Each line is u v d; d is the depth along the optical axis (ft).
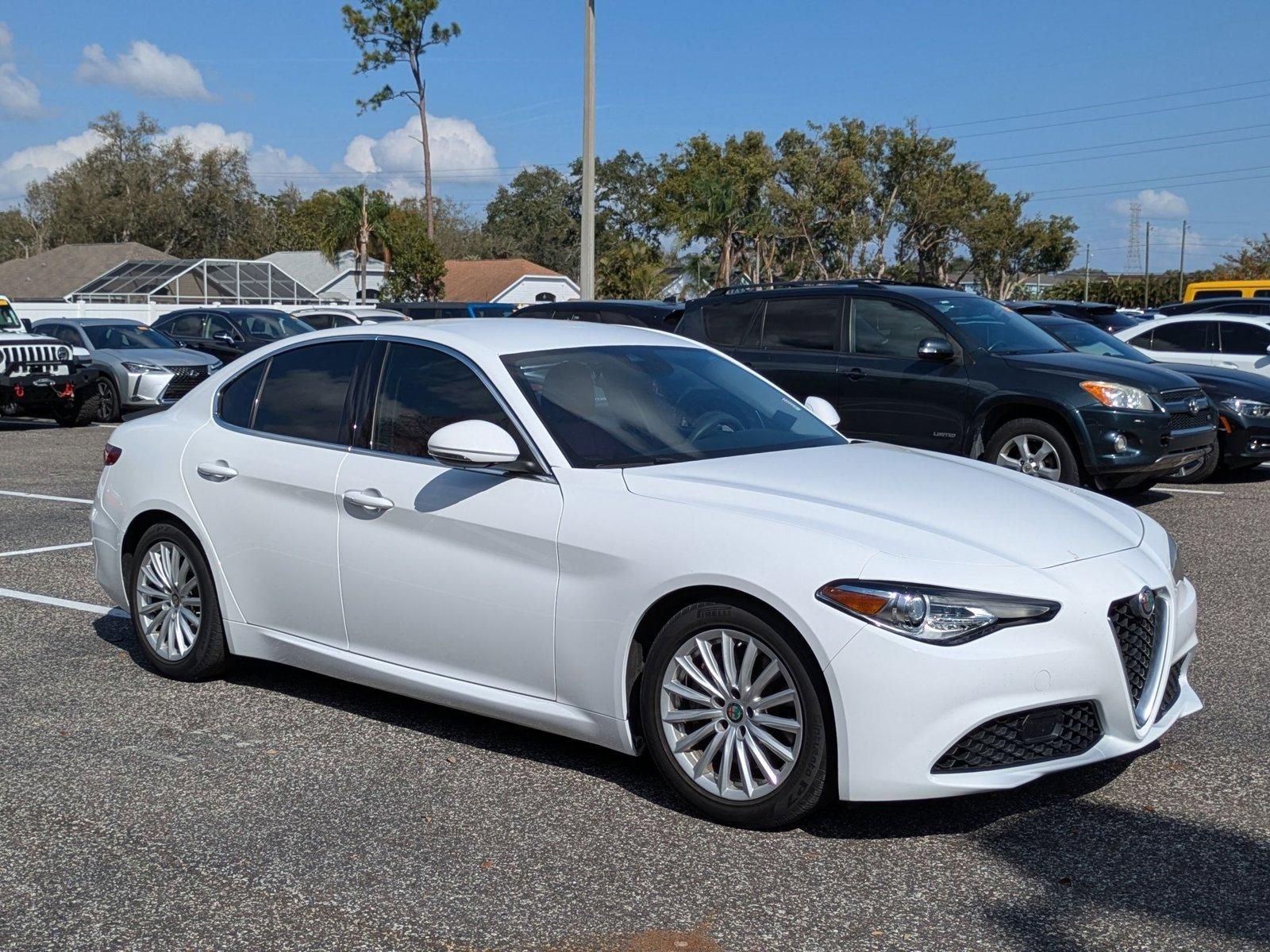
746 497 13.15
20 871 11.89
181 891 11.44
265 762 14.78
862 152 225.35
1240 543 28.09
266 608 16.76
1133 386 30.73
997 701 11.62
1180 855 11.96
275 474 16.40
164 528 17.90
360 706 16.98
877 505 13.03
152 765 14.71
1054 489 14.76
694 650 12.92
